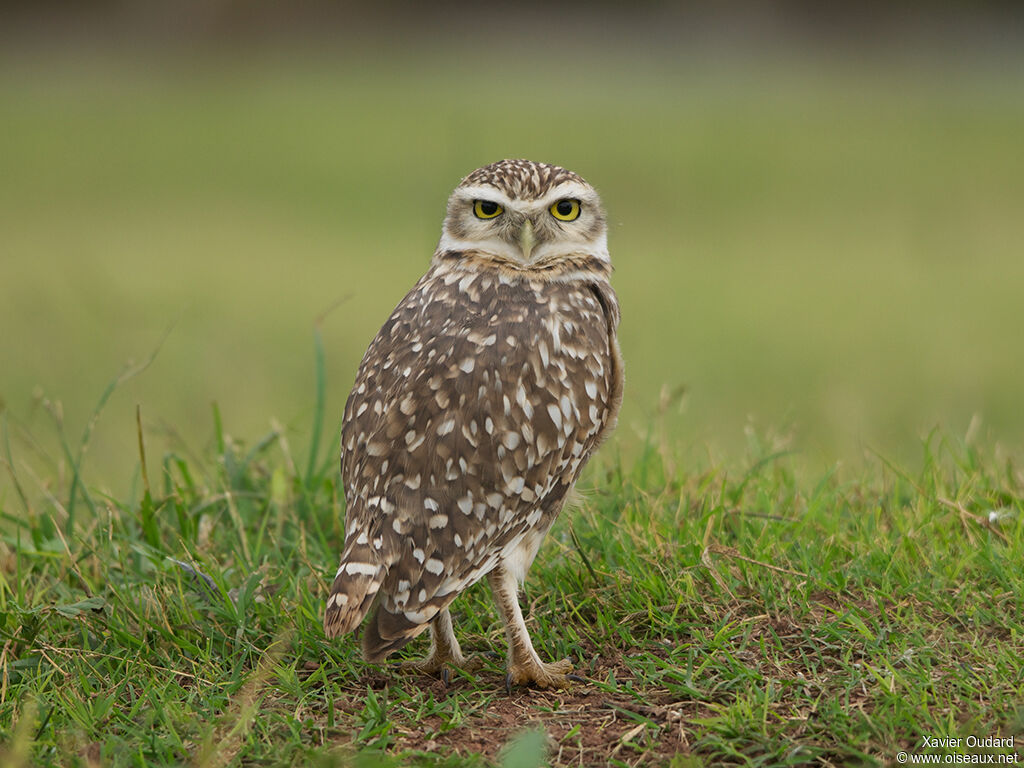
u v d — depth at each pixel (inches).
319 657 288.7
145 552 324.5
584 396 283.3
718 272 1066.1
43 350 778.8
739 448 488.4
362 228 1263.5
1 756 233.0
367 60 3078.2
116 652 289.1
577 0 3361.2
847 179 1497.3
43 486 366.0
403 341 285.7
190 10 3093.0
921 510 339.6
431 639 286.2
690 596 299.3
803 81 2677.2
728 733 246.7
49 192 1464.1
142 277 1011.3
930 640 277.1
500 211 307.7
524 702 268.7
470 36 3334.2
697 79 2733.8
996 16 3051.2
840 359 765.3
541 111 2132.1
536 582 318.7
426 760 237.9
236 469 375.6
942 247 1155.3
